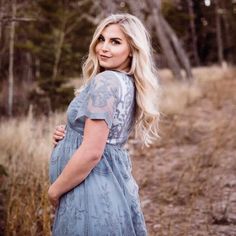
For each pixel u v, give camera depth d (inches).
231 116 387.5
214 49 1146.7
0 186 169.3
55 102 341.4
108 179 81.0
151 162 251.3
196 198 184.2
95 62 86.0
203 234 153.1
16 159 203.8
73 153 80.4
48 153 205.2
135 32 82.7
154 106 86.0
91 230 78.7
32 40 399.2
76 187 79.7
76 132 81.1
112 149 82.6
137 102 84.2
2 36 378.9
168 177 219.0
